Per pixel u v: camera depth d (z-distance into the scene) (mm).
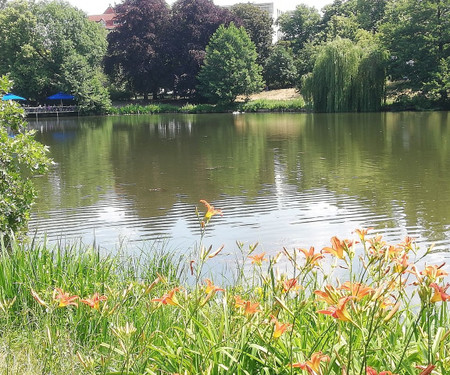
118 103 62781
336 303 1834
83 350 3195
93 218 10203
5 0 67562
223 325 2561
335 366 2205
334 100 43531
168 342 2684
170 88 63312
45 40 55906
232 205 11109
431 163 15797
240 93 56500
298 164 16594
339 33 61750
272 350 2379
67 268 4559
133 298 3836
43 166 7789
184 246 8172
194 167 16703
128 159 19156
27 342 3332
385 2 67250
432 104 44625
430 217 9531
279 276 2619
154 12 61188
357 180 13469
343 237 8453
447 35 44469
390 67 43969
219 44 57312
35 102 58875
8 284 4277
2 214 7211
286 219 9766
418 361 2275
